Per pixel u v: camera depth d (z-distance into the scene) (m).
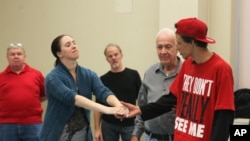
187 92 1.98
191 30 1.86
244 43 3.70
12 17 4.93
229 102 1.79
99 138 3.59
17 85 3.68
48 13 4.70
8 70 3.76
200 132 1.88
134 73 3.67
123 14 4.24
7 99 3.65
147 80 2.57
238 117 3.37
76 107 2.35
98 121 3.63
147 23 4.12
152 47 4.12
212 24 3.73
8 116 3.65
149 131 2.47
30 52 4.87
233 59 3.72
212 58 1.89
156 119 2.41
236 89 3.75
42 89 3.86
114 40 4.33
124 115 2.30
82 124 2.39
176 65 2.46
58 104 2.34
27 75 3.77
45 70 4.80
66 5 4.58
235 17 3.70
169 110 2.23
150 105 2.28
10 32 4.97
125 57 4.28
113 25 4.32
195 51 1.90
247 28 3.67
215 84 1.84
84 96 2.45
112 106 2.40
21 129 3.65
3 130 3.66
